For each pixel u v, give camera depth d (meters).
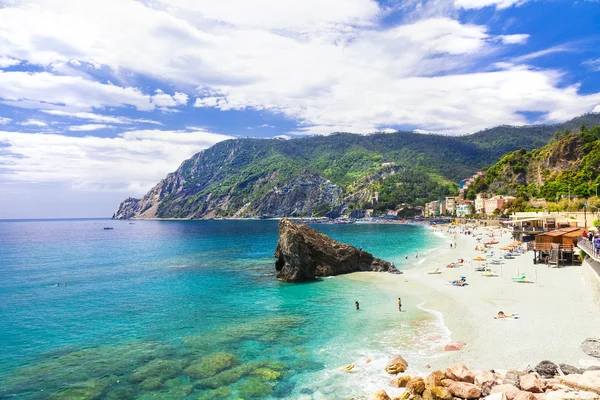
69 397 21.45
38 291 52.22
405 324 33.00
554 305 35.22
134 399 21.14
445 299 41.12
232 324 34.66
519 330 29.20
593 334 27.14
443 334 29.94
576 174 148.00
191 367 25.19
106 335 32.28
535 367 22.14
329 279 56.59
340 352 27.11
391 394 20.89
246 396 21.19
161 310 40.38
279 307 40.59
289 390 21.75
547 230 89.50
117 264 80.62
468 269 60.41
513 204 166.38
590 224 87.31
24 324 35.81
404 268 65.50
